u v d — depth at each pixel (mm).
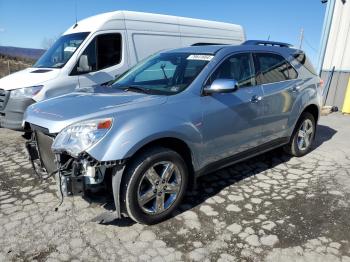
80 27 7340
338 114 9625
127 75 4461
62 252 2861
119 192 3037
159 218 3318
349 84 9508
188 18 8641
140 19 7609
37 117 3279
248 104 4012
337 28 10164
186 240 3059
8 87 5926
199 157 3580
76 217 3398
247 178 4434
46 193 3926
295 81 4855
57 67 6488
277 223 3326
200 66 3803
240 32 9977
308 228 3236
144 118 3090
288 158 5238
